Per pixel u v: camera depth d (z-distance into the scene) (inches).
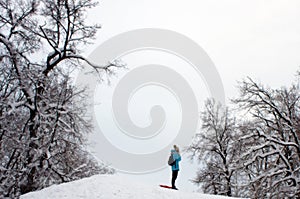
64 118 778.2
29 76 676.7
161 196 418.6
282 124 877.2
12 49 677.3
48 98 730.8
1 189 627.5
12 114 673.0
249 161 798.5
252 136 841.5
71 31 805.9
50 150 732.0
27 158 659.4
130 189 437.4
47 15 773.9
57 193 429.1
